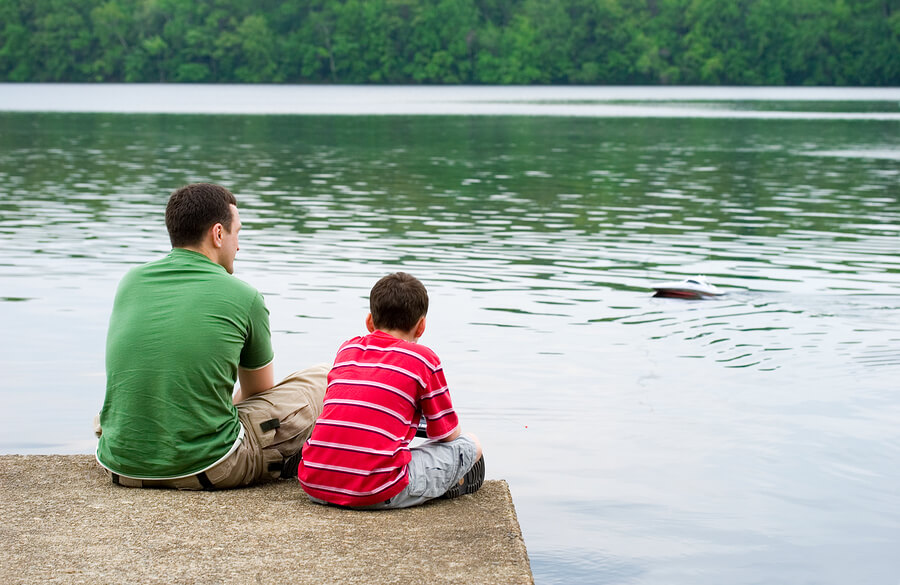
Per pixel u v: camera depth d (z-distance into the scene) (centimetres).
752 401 650
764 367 727
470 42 9938
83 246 1220
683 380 696
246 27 9681
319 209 1595
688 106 6119
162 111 5100
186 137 3231
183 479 402
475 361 741
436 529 371
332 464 386
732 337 812
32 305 909
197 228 408
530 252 1213
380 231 1370
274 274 1055
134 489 407
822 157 2648
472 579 325
